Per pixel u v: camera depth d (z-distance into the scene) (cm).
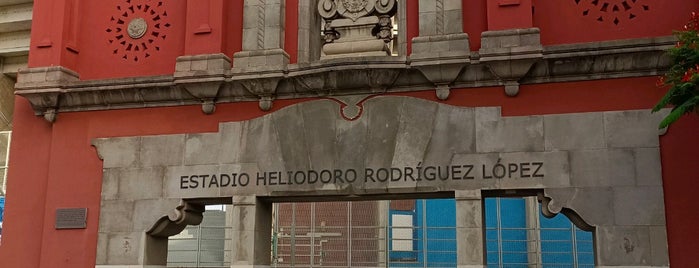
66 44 1440
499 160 1209
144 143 1377
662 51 1153
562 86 1212
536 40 1197
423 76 1252
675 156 1149
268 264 1349
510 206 2333
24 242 1402
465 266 1189
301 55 1346
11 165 1443
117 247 1348
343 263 2172
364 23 1328
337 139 1284
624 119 1179
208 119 1358
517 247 2277
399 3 1326
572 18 1246
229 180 1318
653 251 1129
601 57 1176
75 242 1370
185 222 1374
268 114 1324
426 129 1248
